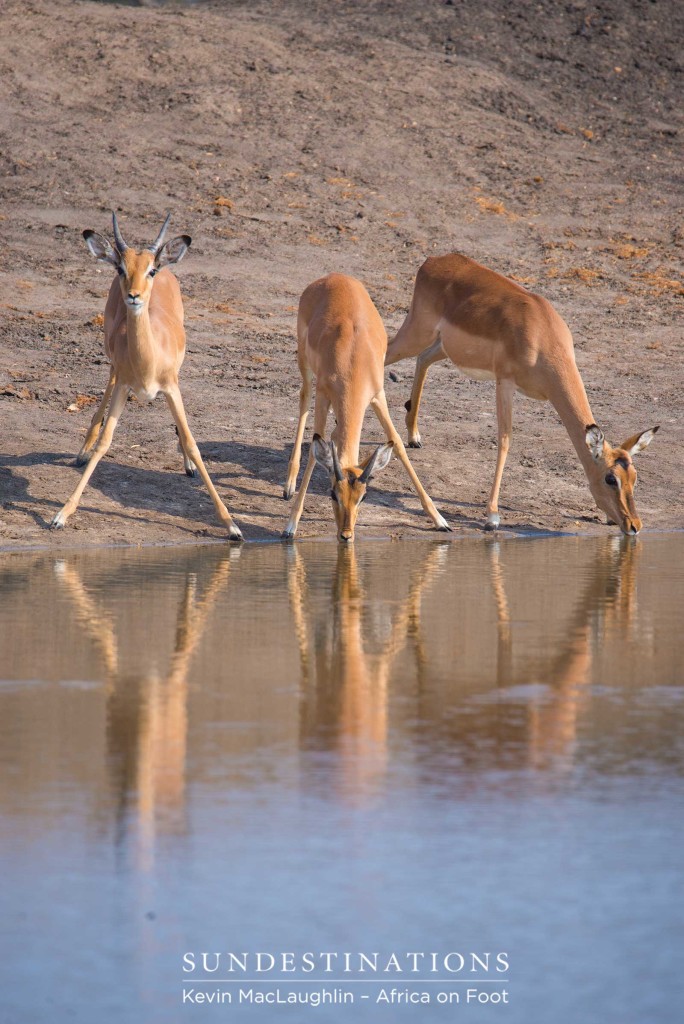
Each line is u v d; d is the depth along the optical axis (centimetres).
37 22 6031
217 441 2995
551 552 2344
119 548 2319
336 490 2241
